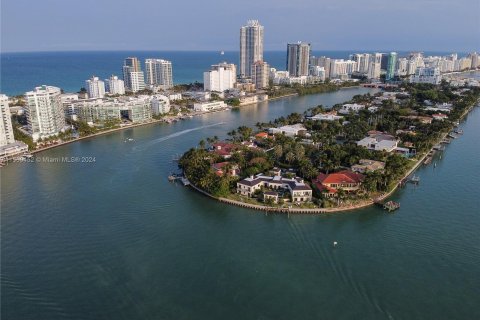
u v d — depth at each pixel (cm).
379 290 14512
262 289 14562
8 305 13650
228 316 13200
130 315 13238
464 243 17725
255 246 17538
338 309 13550
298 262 16288
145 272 15575
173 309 13525
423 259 16488
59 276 15325
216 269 15775
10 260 16400
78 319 13038
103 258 16575
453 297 14162
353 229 19138
